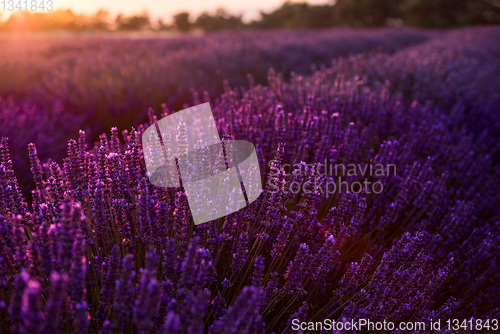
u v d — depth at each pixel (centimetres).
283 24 5006
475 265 210
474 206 270
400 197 217
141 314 102
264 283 164
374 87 469
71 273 113
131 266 106
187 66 671
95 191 149
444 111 436
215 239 168
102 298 126
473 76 617
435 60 652
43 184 172
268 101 301
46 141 358
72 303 116
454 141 364
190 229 174
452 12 2981
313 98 300
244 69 690
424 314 162
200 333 102
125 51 911
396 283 157
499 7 2834
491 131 433
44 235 112
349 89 358
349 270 166
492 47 1017
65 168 165
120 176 166
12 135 350
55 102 468
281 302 179
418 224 225
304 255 145
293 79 432
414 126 321
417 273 159
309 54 891
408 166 245
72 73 606
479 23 2919
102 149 171
